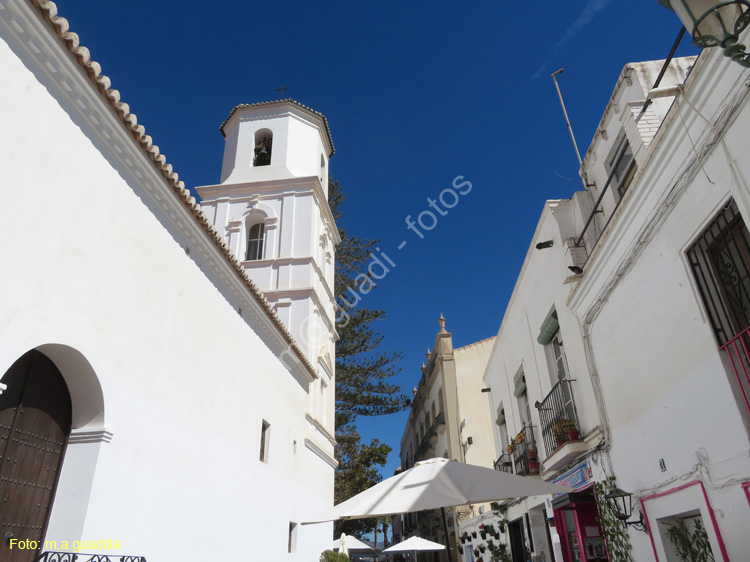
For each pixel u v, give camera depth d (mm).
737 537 4770
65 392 5609
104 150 6016
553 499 9445
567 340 9062
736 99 4516
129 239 6375
